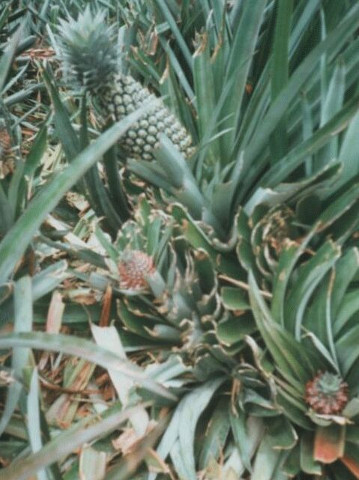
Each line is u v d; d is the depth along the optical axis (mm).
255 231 1011
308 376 994
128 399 998
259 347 999
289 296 978
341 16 1210
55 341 806
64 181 863
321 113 1091
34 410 824
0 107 1430
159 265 1053
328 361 1003
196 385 1042
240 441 962
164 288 1008
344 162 1051
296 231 1085
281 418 993
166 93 1271
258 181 1180
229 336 991
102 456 961
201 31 1390
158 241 1073
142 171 1093
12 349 959
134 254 999
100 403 1053
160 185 1122
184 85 1336
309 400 965
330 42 902
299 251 924
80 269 1188
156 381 962
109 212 1188
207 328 1039
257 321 930
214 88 1192
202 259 1023
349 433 957
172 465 983
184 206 1111
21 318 875
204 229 1101
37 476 865
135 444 961
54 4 1886
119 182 1173
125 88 1088
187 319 1028
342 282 982
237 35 1103
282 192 1007
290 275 1046
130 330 1054
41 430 887
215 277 1017
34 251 1075
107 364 823
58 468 877
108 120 1108
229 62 1120
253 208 1033
